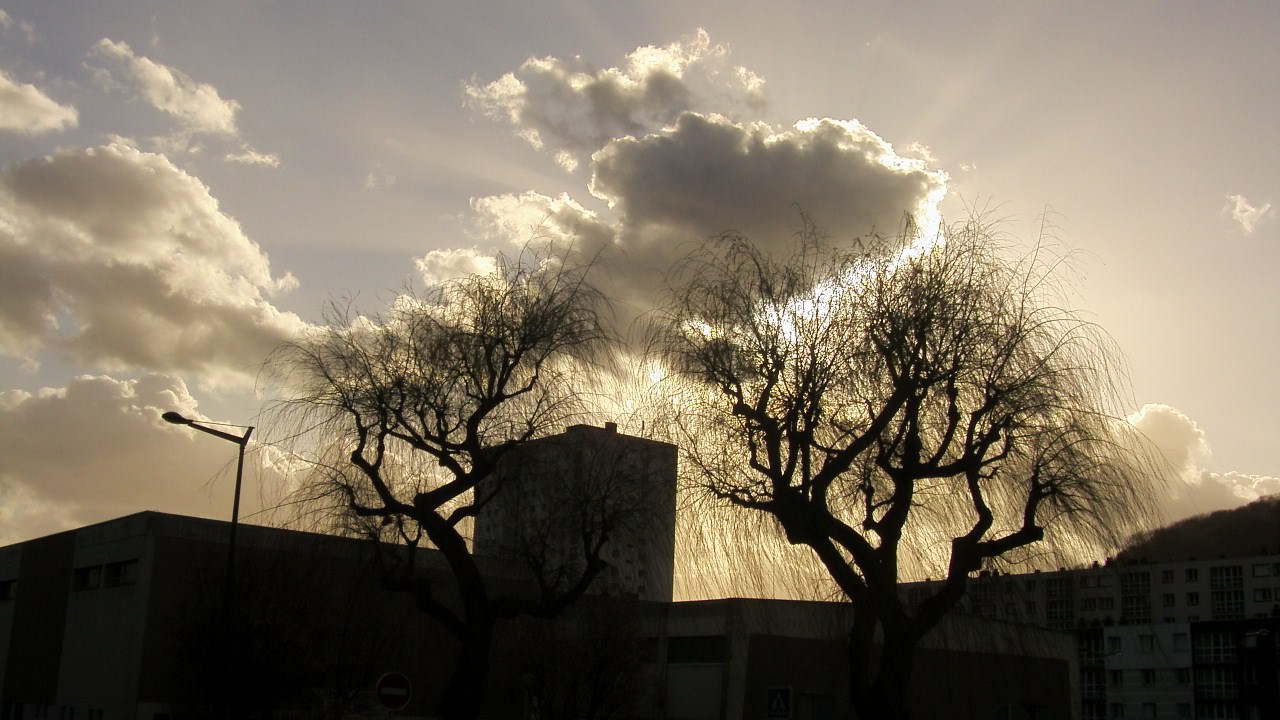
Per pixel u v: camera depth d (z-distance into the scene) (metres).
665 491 22.31
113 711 35.31
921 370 18.38
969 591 20.31
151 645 34.31
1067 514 18.55
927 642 22.17
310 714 32.22
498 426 22.59
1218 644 76.75
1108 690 81.38
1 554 47.38
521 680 39.69
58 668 40.19
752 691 39.47
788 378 19.16
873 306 18.97
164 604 34.84
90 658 37.78
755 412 19.06
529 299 22.81
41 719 40.88
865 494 19.19
